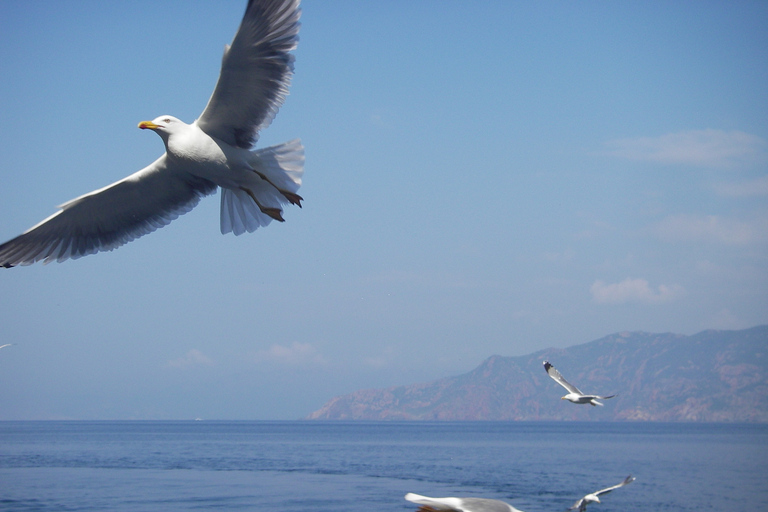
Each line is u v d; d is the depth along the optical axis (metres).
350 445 98.31
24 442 106.94
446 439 121.94
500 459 66.75
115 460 64.00
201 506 33.44
